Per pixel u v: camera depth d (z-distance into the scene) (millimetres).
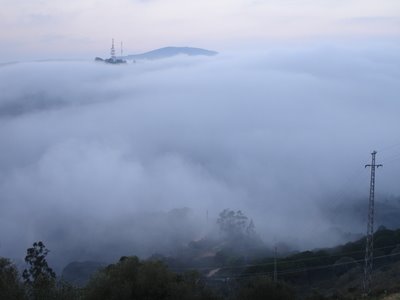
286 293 25266
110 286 21125
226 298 26500
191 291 22219
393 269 36562
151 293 21281
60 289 21016
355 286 33250
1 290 19453
